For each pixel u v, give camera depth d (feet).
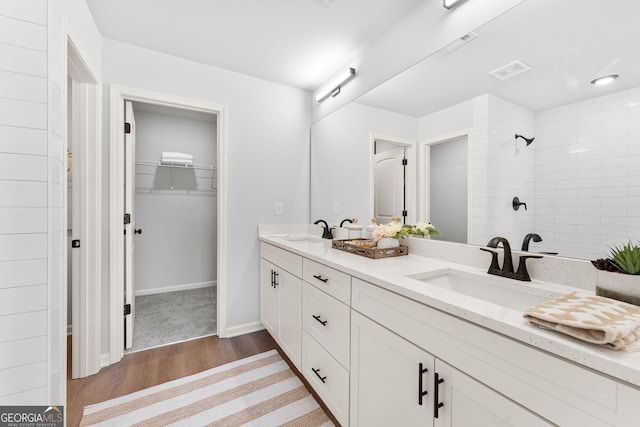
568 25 3.19
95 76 5.65
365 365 3.78
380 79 6.02
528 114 3.54
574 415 1.85
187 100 6.99
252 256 7.97
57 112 3.61
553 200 3.33
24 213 3.24
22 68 3.22
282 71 7.61
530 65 3.53
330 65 7.29
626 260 2.39
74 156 5.66
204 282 12.21
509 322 2.18
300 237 8.17
